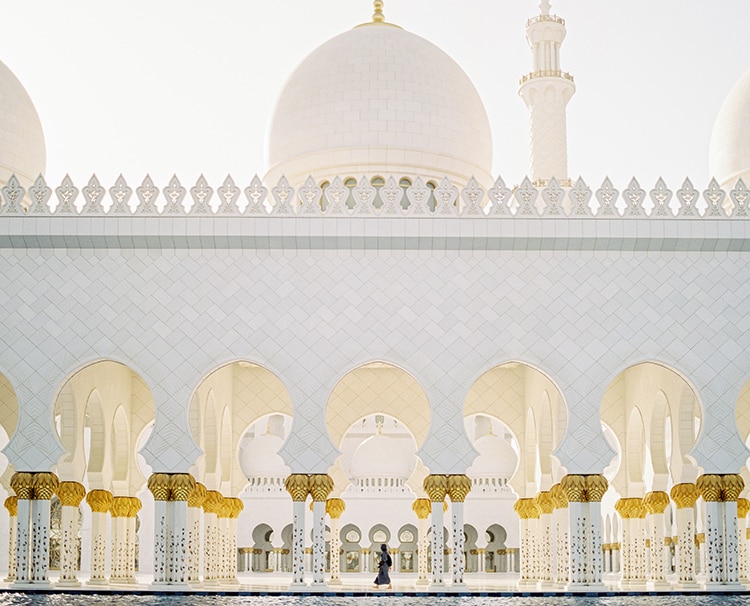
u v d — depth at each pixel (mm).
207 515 29391
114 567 28531
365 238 24500
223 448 31062
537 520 30547
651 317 24531
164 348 24344
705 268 24734
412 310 24516
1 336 24344
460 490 23781
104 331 24406
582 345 24406
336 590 23641
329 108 31125
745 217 24656
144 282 24594
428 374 24281
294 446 24016
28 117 30422
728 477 23906
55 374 24234
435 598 22672
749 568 29000
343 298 24547
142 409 30344
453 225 24578
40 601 21094
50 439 24000
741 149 31297
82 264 24656
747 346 24438
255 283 24609
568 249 24750
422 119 31141
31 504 23844
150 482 23844
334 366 24281
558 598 22500
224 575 30312
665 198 24750
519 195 24797
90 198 24703
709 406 24203
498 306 24531
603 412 30641
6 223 24500
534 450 31031
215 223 24531
